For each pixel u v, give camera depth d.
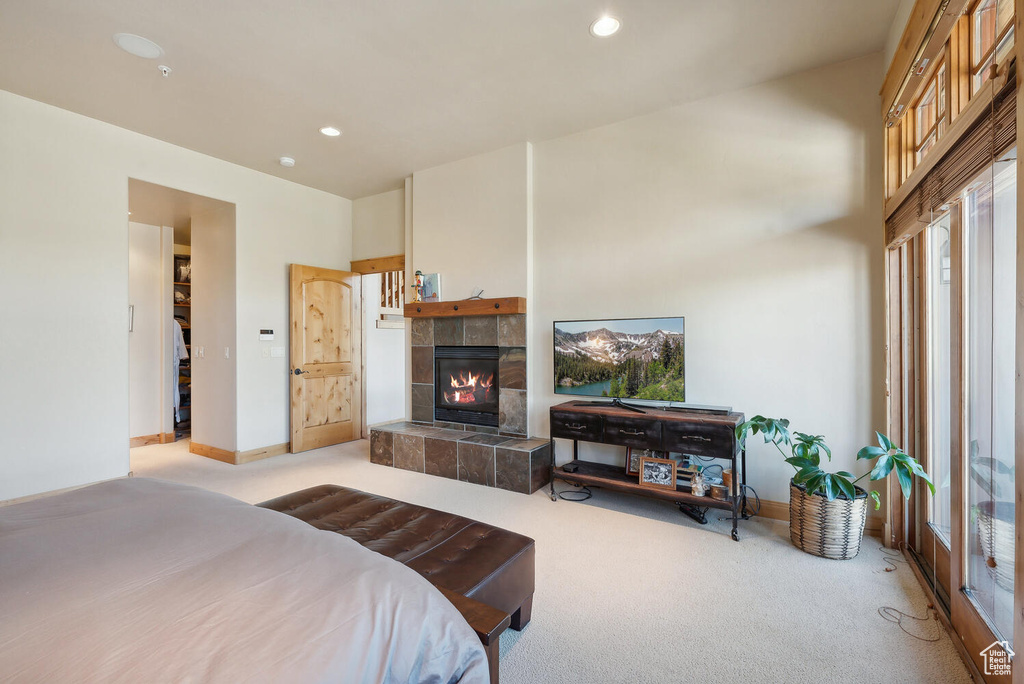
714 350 3.35
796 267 3.09
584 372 3.78
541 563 2.53
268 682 0.83
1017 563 1.21
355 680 0.92
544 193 4.11
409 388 4.95
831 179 2.99
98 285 3.64
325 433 5.35
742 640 1.88
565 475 3.49
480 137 4.02
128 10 2.42
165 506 1.59
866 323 2.90
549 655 1.79
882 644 1.84
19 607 1.00
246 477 4.11
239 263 4.62
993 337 1.59
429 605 1.15
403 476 4.15
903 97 2.38
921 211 2.12
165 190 4.14
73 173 3.52
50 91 3.23
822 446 2.76
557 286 4.04
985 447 1.67
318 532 1.45
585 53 2.84
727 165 3.32
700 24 2.58
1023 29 1.16
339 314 5.50
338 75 3.06
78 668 0.83
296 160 4.51
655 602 2.15
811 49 2.82
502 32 2.64
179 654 0.87
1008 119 1.28
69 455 3.49
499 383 4.27
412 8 2.43
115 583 1.10
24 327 3.30
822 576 2.38
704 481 3.15
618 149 3.74
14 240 3.26
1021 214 1.17
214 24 2.54
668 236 3.53
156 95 3.29
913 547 2.57
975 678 1.61
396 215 5.37
